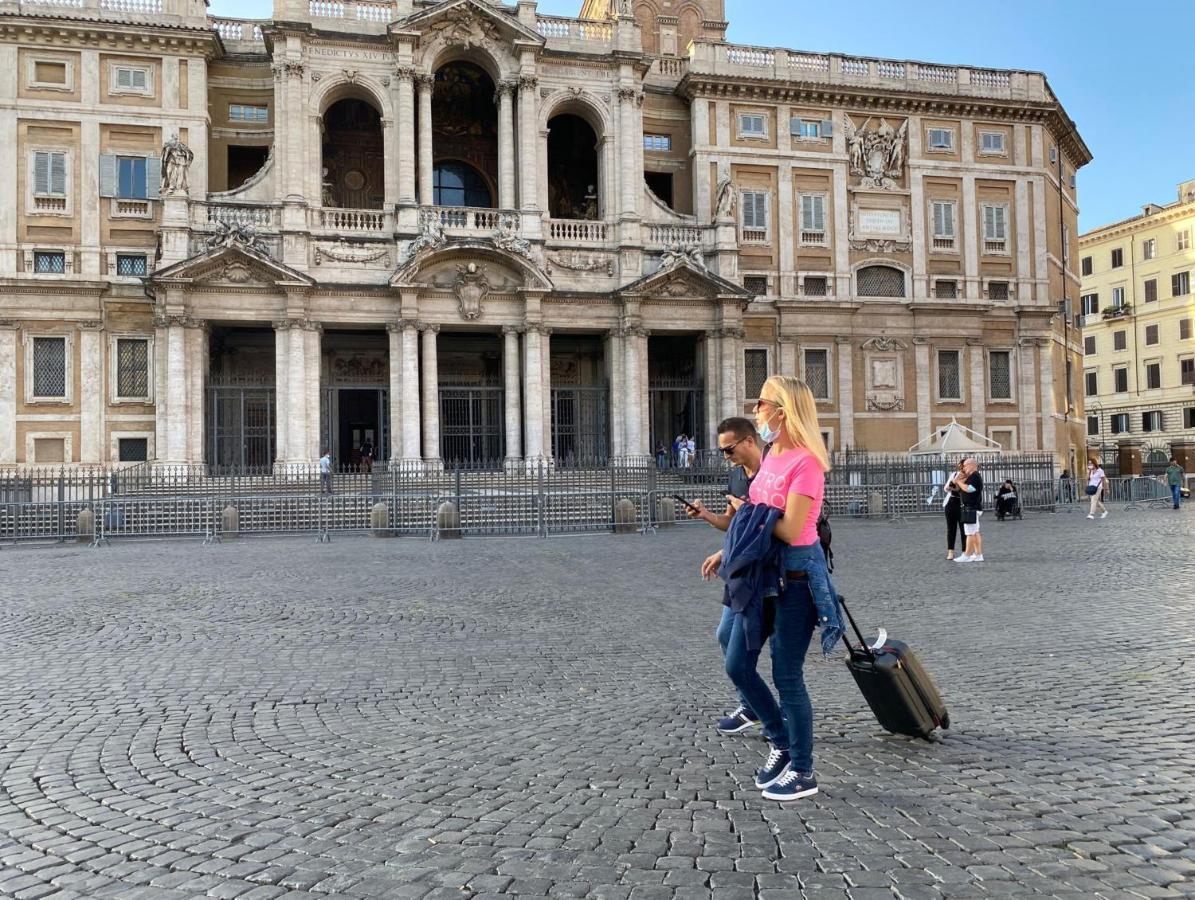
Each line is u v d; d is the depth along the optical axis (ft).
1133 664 31.32
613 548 78.59
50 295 132.98
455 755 22.59
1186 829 17.17
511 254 135.44
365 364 150.10
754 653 19.54
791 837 17.04
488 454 152.35
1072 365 188.44
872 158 161.48
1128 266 248.52
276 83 134.92
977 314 163.53
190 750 23.27
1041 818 17.75
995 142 167.22
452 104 157.79
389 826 18.06
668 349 160.56
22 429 131.54
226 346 144.36
